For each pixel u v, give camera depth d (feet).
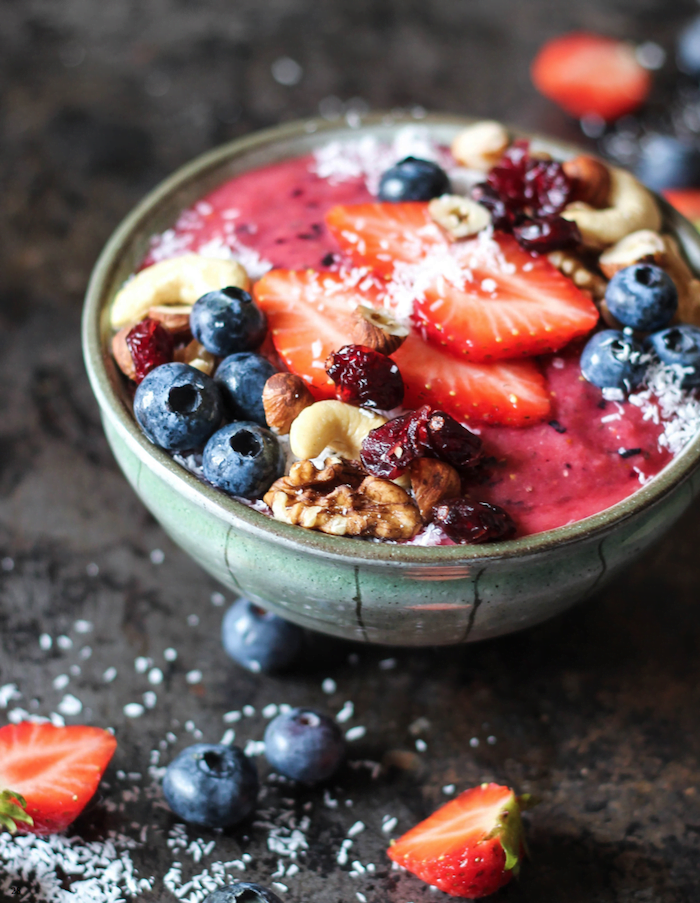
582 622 1.52
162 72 2.04
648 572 1.56
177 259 1.40
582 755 1.43
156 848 1.37
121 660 1.48
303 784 1.41
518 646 1.50
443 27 2.18
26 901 1.34
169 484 1.30
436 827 1.34
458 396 1.34
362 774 1.41
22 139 1.93
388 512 1.28
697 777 1.42
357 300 1.37
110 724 1.44
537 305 1.37
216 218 1.49
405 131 1.55
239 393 1.33
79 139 1.93
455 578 1.29
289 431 1.32
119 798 1.40
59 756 1.38
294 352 1.35
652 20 2.23
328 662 1.48
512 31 2.18
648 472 1.34
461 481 1.31
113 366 1.37
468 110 2.01
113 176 1.89
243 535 1.30
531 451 1.34
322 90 2.03
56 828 1.36
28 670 1.47
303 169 1.53
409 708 1.46
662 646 1.51
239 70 2.05
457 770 1.42
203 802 1.35
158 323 1.35
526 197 1.45
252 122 1.98
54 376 1.69
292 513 1.28
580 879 1.36
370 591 1.29
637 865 1.36
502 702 1.46
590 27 2.20
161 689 1.46
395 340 1.33
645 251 1.41
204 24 2.15
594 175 1.45
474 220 1.40
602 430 1.35
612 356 1.35
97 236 1.83
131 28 2.13
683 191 1.87
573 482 1.33
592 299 1.41
